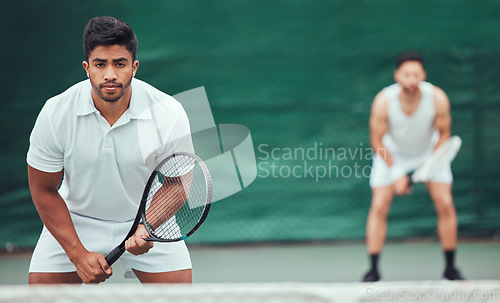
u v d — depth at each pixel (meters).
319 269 10.73
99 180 5.42
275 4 12.55
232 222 12.52
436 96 10.45
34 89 12.19
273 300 3.12
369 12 12.61
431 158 9.73
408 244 12.54
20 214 12.11
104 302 3.12
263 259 11.48
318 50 12.59
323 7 12.58
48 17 12.20
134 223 5.43
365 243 12.57
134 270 5.87
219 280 10.03
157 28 12.39
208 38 12.48
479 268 10.69
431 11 12.66
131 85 5.36
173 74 12.41
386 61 12.61
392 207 12.67
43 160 5.30
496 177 12.73
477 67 12.72
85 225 5.74
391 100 10.45
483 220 12.71
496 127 12.71
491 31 12.72
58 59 12.23
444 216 10.02
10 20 12.13
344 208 12.58
